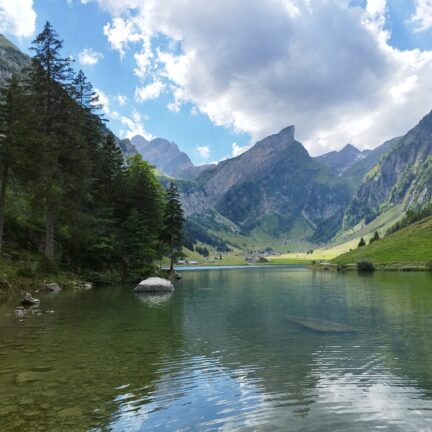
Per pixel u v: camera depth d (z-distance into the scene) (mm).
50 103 44625
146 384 11750
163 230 73625
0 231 36094
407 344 17391
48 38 45219
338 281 66062
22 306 28125
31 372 12719
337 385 11781
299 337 18922
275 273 119688
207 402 10336
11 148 34750
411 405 10188
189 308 29797
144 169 72438
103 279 52344
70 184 44344
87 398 10484
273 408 9984
